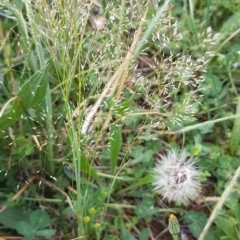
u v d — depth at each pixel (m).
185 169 0.18
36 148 0.19
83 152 0.18
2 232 0.19
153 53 0.24
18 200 0.19
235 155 0.22
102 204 0.19
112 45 0.19
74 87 0.21
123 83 0.19
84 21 0.18
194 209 0.20
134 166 0.21
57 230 0.19
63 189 0.20
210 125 0.22
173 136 0.22
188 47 0.23
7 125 0.18
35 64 0.20
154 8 0.23
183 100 0.20
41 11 0.17
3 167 0.19
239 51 0.22
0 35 0.20
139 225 0.20
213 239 0.19
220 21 0.25
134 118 0.21
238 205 0.19
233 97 0.23
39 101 0.18
